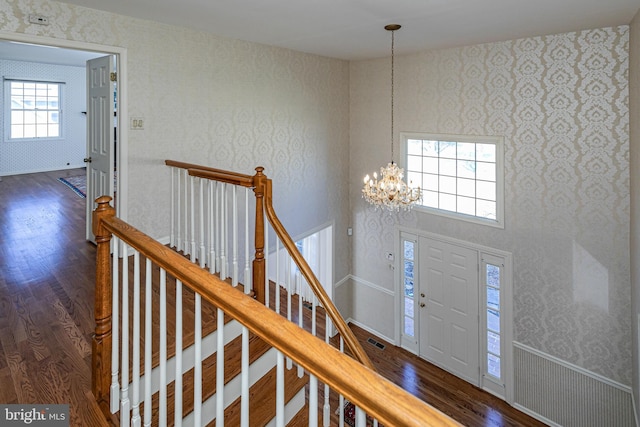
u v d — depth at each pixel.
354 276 6.84
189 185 4.12
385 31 4.15
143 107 3.80
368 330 6.77
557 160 4.43
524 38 4.48
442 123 5.33
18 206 5.75
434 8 3.39
